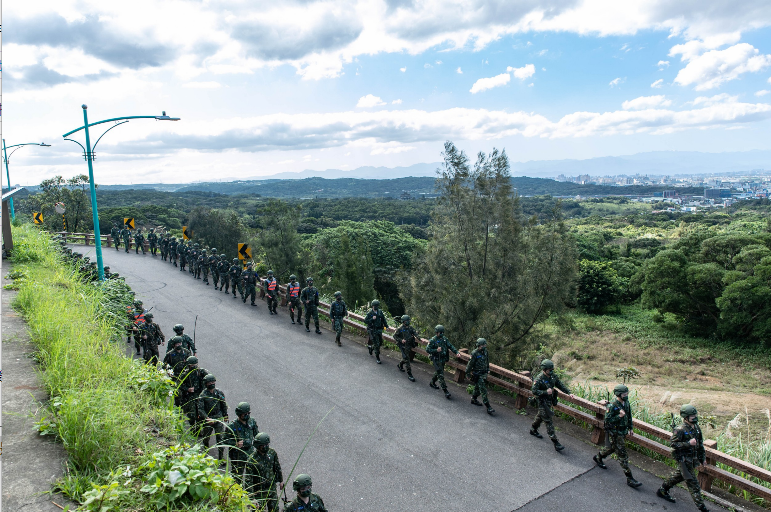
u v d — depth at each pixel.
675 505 6.55
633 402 9.66
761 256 28.69
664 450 7.46
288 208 23.45
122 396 6.20
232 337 14.12
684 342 30.22
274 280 16.97
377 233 45.88
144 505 4.39
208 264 21.61
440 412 9.30
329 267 35.19
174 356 9.03
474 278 12.05
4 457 4.92
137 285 21.05
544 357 11.42
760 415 16.59
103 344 8.20
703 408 17.48
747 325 28.62
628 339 31.17
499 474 7.18
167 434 6.11
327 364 11.95
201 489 4.47
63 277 13.41
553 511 6.34
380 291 39.44
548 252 11.29
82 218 42.91
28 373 6.96
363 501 6.52
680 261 32.91
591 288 40.84
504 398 10.05
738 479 6.59
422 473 7.19
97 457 5.02
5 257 15.88
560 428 8.73
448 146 12.38
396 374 11.35
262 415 9.08
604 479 7.11
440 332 10.05
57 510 4.23
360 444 8.04
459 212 12.16
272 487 5.87
